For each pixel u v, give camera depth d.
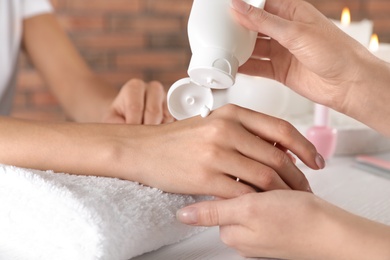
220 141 0.54
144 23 1.70
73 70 1.09
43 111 1.66
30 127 0.60
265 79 0.79
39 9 1.14
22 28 1.14
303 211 0.46
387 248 0.45
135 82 0.81
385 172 0.77
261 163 0.54
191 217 0.49
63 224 0.46
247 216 0.47
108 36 1.68
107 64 1.70
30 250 0.48
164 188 0.56
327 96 0.61
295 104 0.96
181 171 0.55
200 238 0.55
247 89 0.79
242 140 0.54
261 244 0.47
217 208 0.49
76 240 0.46
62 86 1.08
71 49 1.13
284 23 0.52
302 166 0.80
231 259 0.50
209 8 0.51
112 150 0.56
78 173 0.57
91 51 1.68
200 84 0.54
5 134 0.59
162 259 0.50
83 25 1.66
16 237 0.49
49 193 0.47
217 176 0.54
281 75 0.65
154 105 0.77
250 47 0.54
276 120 0.56
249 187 0.54
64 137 0.58
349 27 0.91
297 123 0.91
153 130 0.58
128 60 1.71
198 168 0.54
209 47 0.51
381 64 0.57
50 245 0.47
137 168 0.56
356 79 0.57
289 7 0.56
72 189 0.49
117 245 0.46
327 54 0.54
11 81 1.18
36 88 1.64
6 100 1.19
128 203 0.49
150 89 0.81
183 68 1.75
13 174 0.49
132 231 0.47
